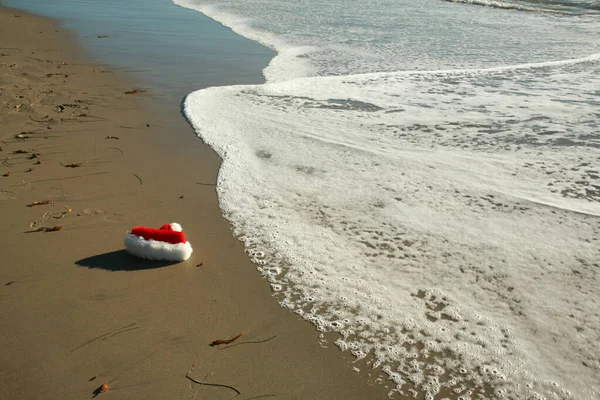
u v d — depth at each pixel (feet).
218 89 27.45
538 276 12.59
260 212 15.46
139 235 12.93
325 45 40.19
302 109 24.71
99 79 28.96
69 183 16.70
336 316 11.28
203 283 12.17
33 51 34.71
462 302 11.75
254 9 57.47
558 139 20.93
